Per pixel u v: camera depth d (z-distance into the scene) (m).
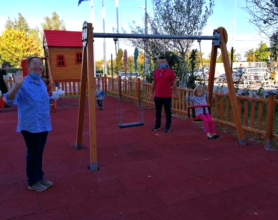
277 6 7.40
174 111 8.26
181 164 4.19
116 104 10.69
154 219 2.71
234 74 10.23
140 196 3.18
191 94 7.47
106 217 2.75
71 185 3.49
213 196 3.16
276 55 8.16
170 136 5.81
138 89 10.20
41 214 2.81
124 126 5.42
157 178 3.68
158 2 10.22
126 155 4.64
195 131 6.20
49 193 3.27
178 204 2.99
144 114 8.48
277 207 2.91
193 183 3.51
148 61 12.38
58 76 12.03
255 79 16.17
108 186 3.45
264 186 3.40
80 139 4.98
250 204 2.97
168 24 10.16
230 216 2.74
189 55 11.02
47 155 4.66
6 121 7.70
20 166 4.16
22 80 3.00
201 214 2.78
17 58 39.59
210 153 4.68
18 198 3.15
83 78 4.52
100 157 4.55
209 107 5.70
